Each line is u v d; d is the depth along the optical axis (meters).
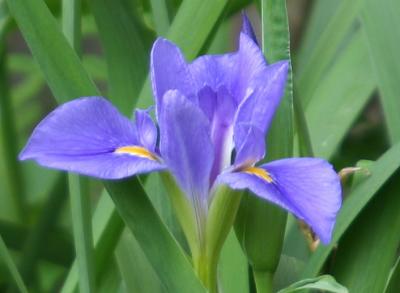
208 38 0.75
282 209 0.69
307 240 0.75
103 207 0.73
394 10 0.78
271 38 0.70
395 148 0.72
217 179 0.67
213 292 0.68
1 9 0.80
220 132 0.68
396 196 0.72
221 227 0.67
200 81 0.69
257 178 0.65
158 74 0.67
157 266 0.67
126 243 0.75
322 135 0.83
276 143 0.69
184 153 0.66
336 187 0.64
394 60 0.78
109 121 0.67
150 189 0.76
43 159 0.65
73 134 0.66
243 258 0.73
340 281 0.72
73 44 0.74
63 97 0.68
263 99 0.67
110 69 0.78
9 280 0.83
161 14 0.77
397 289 0.71
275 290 0.76
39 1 0.68
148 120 0.67
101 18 0.78
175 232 0.75
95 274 0.72
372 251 0.72
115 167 0.65
